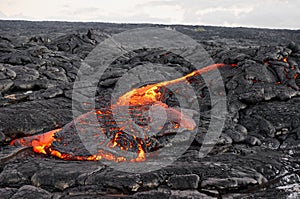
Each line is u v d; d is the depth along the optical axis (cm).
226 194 575
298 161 698
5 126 835
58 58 1664
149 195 554
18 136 830
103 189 574
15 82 1212
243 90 978
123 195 562
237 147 761
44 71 1407
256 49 1179
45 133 805
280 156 719
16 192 559
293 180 625
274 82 1018
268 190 590
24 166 647
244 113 923
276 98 964
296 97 976
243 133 813
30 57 1558
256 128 851
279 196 568
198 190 579
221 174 610
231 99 963
